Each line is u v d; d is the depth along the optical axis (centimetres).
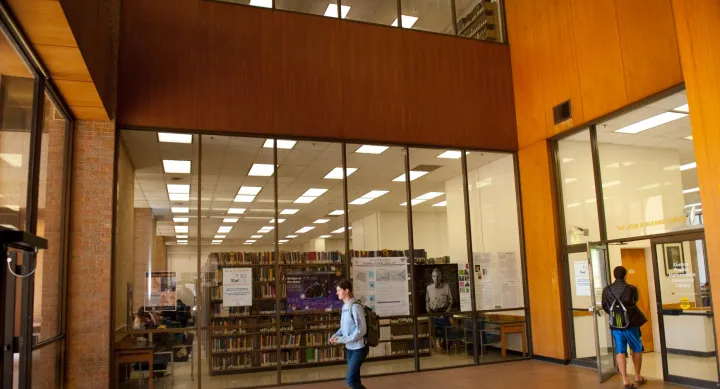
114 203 800
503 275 1021
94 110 747
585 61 903
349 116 950
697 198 734
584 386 774
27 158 569
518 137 1065
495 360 989
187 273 845
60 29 503
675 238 767
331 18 966
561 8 962
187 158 862
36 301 620
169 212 849
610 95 850
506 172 1059
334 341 594
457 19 1070
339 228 927
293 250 898
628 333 762
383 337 923
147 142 844
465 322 978
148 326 816
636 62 806
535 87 1020
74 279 760
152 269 831
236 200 881
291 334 878
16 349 527
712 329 719
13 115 519
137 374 800
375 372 907
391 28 1007
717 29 625
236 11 909
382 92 980
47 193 659
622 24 834
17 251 498
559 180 983
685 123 752
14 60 525
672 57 752
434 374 901
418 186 987
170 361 816
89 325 757
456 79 1041
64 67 591
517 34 1078
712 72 629
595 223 895
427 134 999
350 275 920
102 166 791
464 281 991
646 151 809
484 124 1048
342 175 938
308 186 920
